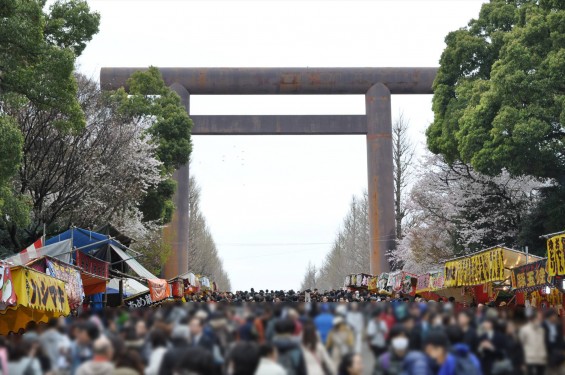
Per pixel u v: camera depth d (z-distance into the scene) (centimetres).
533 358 1833
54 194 6369
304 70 11100
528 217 6662
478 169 6222
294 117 11244
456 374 1645
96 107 6656
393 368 1697
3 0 3719
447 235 8462
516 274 4169
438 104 7631
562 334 1852
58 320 1767
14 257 4122
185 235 10981
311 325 1688
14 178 5659
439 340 1672
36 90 4153
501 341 1798
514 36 6262
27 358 1675
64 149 5934
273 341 1628
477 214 7662
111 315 1719
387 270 11000
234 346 1515
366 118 11294
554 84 5762
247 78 11012
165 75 10962
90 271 4841
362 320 1767
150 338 1664
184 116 8806
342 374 1683
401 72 11206
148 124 8462
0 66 4019
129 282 6144
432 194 8331
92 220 6359
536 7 6288
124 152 6769
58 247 4312
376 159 11175
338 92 11262
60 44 5125
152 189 7950
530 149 5747
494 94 6084
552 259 3522
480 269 4672
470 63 7512
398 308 1778
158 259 9238
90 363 1554
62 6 5128
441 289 5756
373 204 11162
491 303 4731
